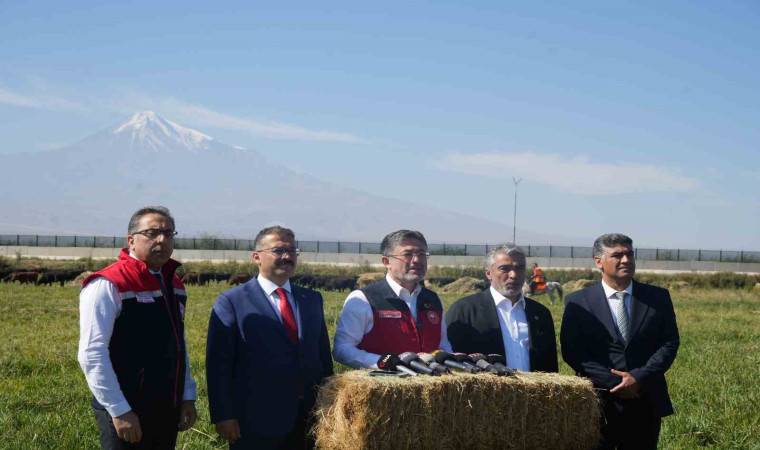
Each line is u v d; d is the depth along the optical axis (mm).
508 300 6414
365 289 6262
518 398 5137
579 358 6359
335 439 4988
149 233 5250
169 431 5258
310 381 5609
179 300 5488
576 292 6582
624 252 6281
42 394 9070
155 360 5160
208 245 59688
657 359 6164
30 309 19234
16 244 63469
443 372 5180
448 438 4949
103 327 4980
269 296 5730
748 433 7773
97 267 41312
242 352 5547
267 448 5449
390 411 4844
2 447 7004
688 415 8453
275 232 5746
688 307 24531
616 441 6215
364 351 5895
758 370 11312
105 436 5070
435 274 40281
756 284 38250
